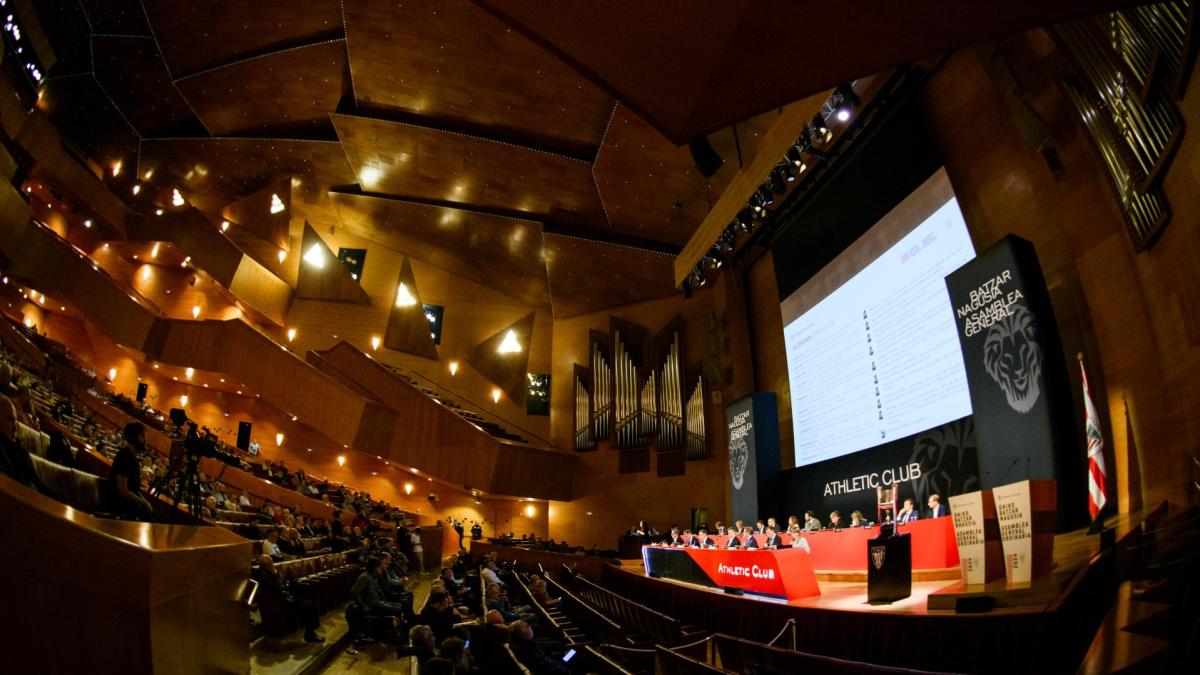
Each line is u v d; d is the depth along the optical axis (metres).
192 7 16.02
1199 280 5.53
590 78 4.17
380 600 6.80
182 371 18.28
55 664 1.50
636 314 19.25
